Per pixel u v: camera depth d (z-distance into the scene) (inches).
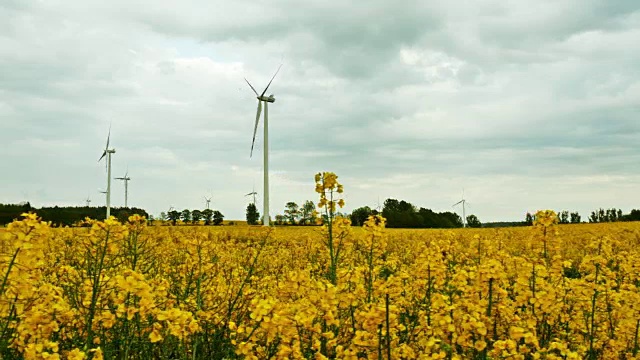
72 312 230.8
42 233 196.9
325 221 298.0
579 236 1226.0
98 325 237.0
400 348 193.9
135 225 310.7
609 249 285.4
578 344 257.8
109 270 297.3
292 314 196.9
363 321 195.2
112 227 233.3
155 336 205.0
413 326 237.9
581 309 278.7
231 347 243.0
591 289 259.9
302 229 1294.3
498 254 306.5
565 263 289.7
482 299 218.4
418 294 285.9
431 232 1374.3
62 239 448.1
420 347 216.7
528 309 257.4
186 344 244.1
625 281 342.3
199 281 284.4
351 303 216.2
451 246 396.5
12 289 194.5
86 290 240.5
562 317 264.5
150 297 203.5
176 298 274.1
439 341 188.5
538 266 254.2
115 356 231.9
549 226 291.7
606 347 259.1
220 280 303.9
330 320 201.3
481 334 196.1
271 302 191.9
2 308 197.2
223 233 671.8
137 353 239.6
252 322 241.6
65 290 279.7
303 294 231.3
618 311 274.2
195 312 253.6
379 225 284.0
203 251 316.2
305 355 219.8
